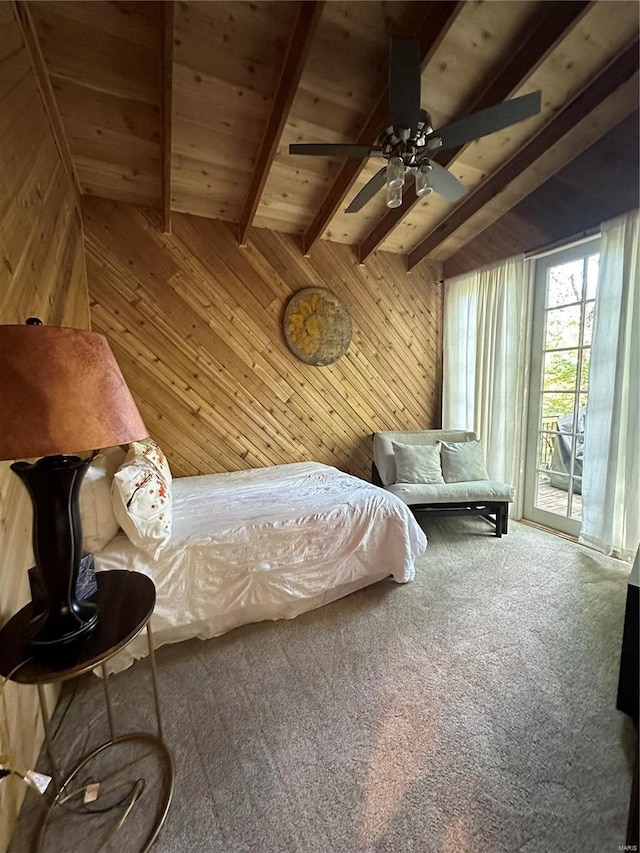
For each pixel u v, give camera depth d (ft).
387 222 10.71
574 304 10.07
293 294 11.03
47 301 5.68
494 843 3.47
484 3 6.04
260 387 10.85
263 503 7.50
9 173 4.43
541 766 4.15
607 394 8.81
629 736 4.50
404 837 3.52
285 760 4.23
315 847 3.45
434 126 7.92
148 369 9.53
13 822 3.57
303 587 6.79
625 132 8.22
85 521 5.43
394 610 7.04
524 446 11.56
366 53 6.46
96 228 8.80
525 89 7.45
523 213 10.55
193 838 3.52
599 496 9.11
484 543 9.90
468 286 12.39
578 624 6.59
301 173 8.89
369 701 5.02
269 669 5.60
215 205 9.45
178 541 5.91
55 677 3.10
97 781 4.01
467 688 5.22
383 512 7.60
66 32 5.60
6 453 2.71
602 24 6.52
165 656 5.86
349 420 12.28
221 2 5.51
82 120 6.89
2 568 3.84
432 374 13.66
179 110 6.99
